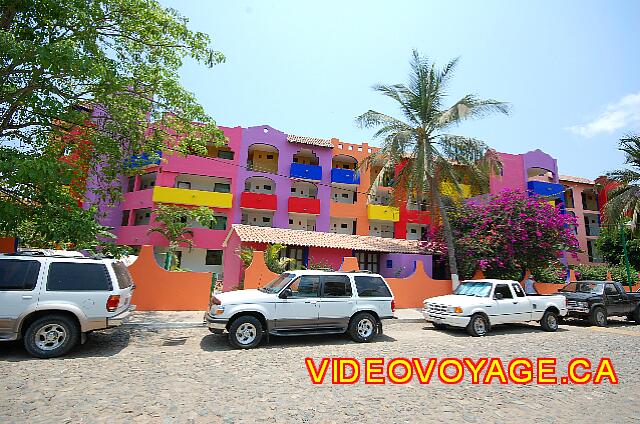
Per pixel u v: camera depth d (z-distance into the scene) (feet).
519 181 98.12
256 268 44.29
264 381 18.92
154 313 38.27
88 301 22.82
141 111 37.40
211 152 89.40
